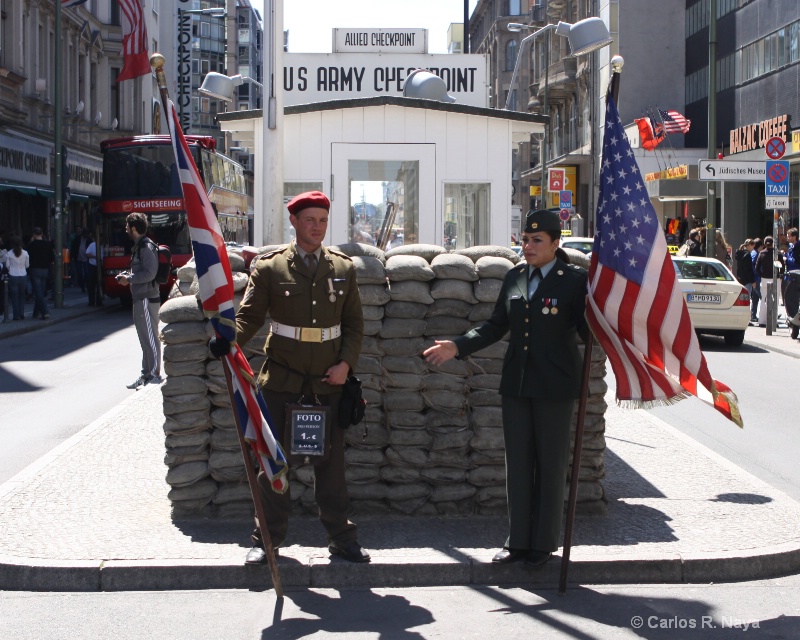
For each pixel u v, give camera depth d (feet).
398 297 22.29
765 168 70.95
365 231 35.22
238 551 19.70
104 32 160.76
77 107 133.80
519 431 19.11
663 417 37.76
